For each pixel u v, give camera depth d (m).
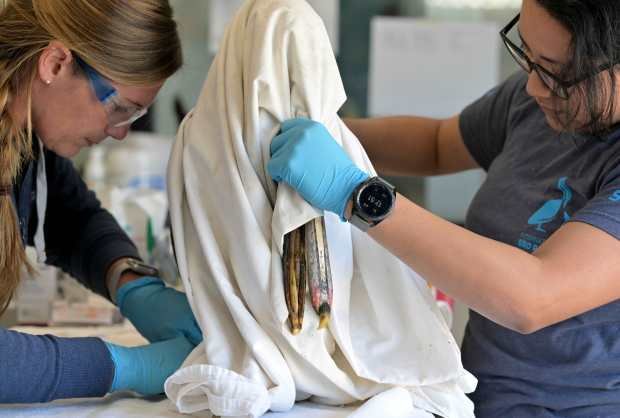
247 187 1.34
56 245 1.88
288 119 1.36
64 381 1.33
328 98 1.37
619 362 1.44
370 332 1.40
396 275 1.38
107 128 1.52
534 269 1.28
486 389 1.54
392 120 2.03
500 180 1.63
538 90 1.40
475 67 3.80
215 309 1.39
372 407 1.28
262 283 1.32
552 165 1.54
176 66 1.54
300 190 1.30
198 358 1.40
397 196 1.32
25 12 1.43
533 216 1.52
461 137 1.91
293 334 1.32
